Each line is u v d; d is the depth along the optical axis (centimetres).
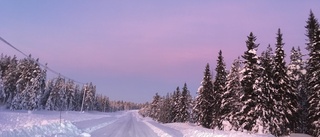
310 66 3238
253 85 3177
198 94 5359
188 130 3108
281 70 3362
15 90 7325
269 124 3138
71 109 10112
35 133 1580
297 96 3456
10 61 9506
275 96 3306
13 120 2794
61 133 1848
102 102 16362
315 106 3056
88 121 3516
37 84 6838
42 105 8106
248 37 3428
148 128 3488
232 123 3772
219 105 4575
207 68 5250
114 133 2447
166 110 9631
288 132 3300
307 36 4362
